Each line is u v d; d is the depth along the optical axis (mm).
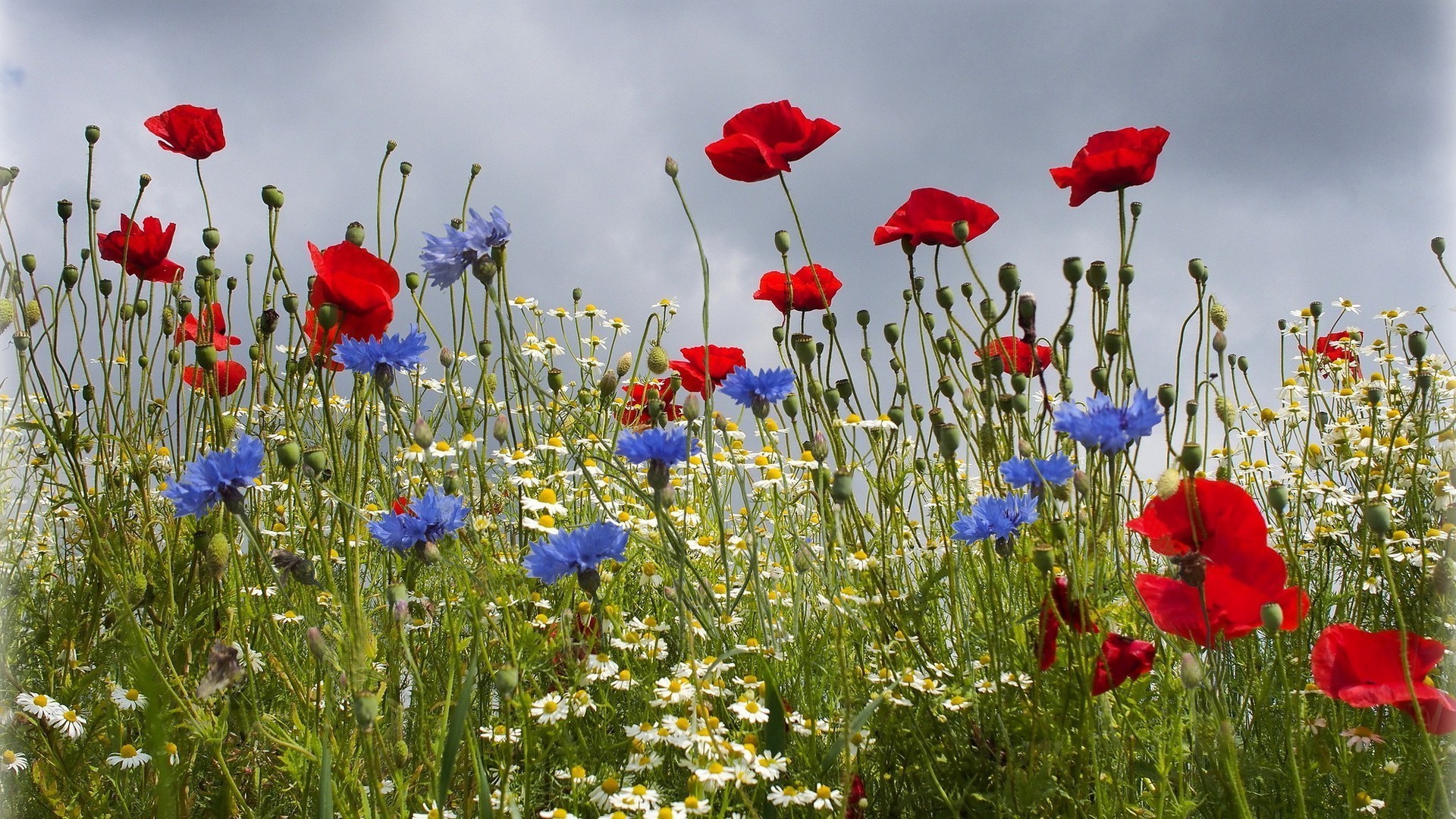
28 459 1395
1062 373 1246
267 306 1434
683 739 1133
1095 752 1139
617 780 1146
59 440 1303
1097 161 1260
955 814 1162
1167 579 1172
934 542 1384
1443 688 1231
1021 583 1259
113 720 1258
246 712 1227
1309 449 1495
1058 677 1199
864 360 1412
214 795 1223
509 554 1281
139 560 1320
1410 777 1170
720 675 1218
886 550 1343
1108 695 1184
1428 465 1444
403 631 1154
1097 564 1213
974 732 1224
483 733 1196
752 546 1213
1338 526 1423
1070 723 1175
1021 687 1205
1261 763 1191
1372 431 1322
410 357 1190
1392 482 1447
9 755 1210
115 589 1272
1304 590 1349
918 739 1197
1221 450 1396
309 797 1155
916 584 1357
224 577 1271
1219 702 1146
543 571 1134
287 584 1204
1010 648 1222
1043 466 1168
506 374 1354
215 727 1157
